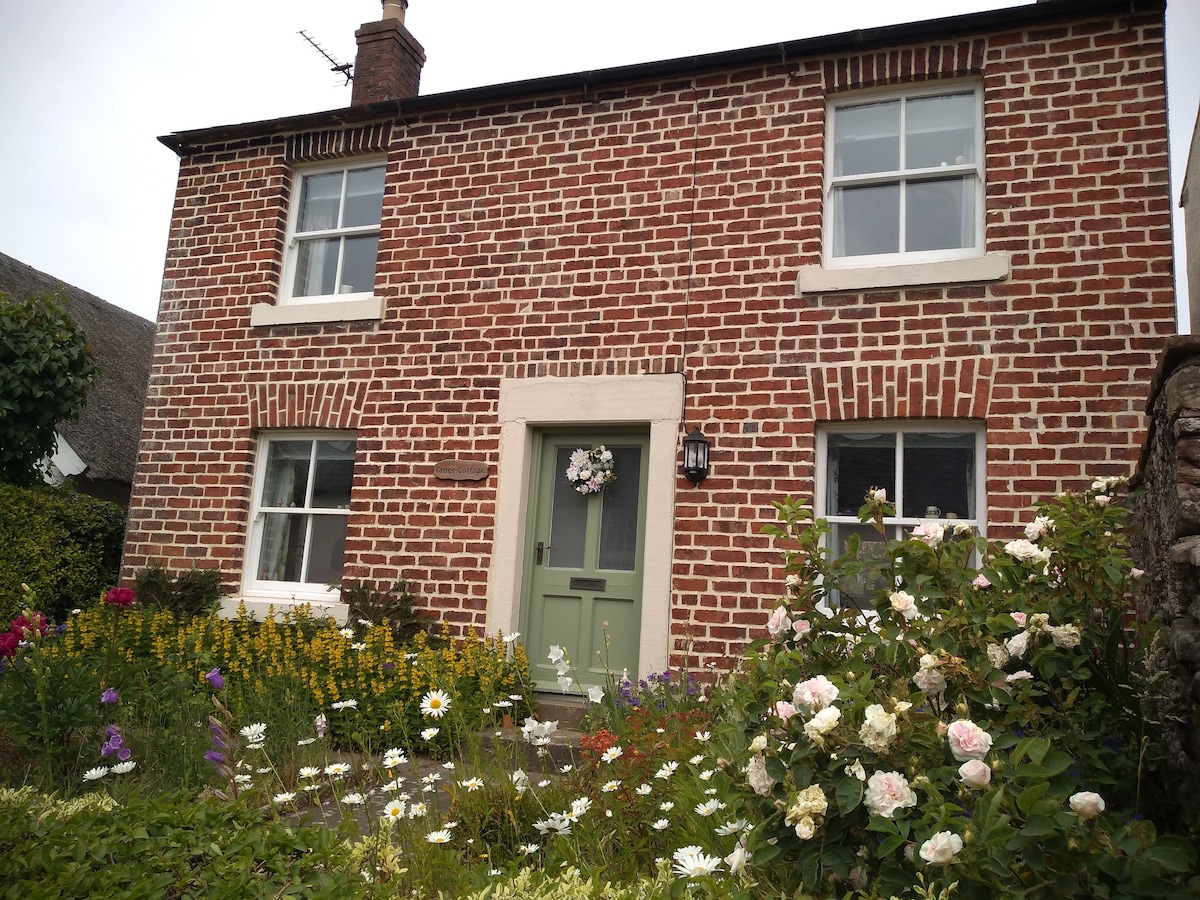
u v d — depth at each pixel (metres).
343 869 2.71
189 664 6.18
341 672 6.09
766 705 2.89
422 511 7.12
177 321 8.19
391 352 7.44
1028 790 2.07
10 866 2.62
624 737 4.10
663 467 6.50
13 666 4.85
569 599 6.91
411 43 9.05
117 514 8.92
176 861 2.69
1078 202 5.93
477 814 3.57
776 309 6.45
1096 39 6.05
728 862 2.49
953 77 6.41
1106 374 5.70
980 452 6.01
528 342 7.07
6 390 8.32
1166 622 3.42
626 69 7.00
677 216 6.83
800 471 6.20
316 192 8.31
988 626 2.93
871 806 2.27
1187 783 2.77
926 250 6.42
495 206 7.37
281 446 7.91
